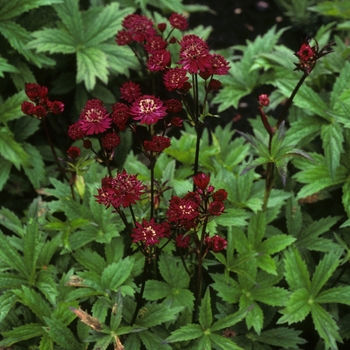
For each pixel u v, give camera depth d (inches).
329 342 34.9
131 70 50.1
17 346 35.9
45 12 46.8
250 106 53.4
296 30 60.2
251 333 36.3
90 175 40.1
